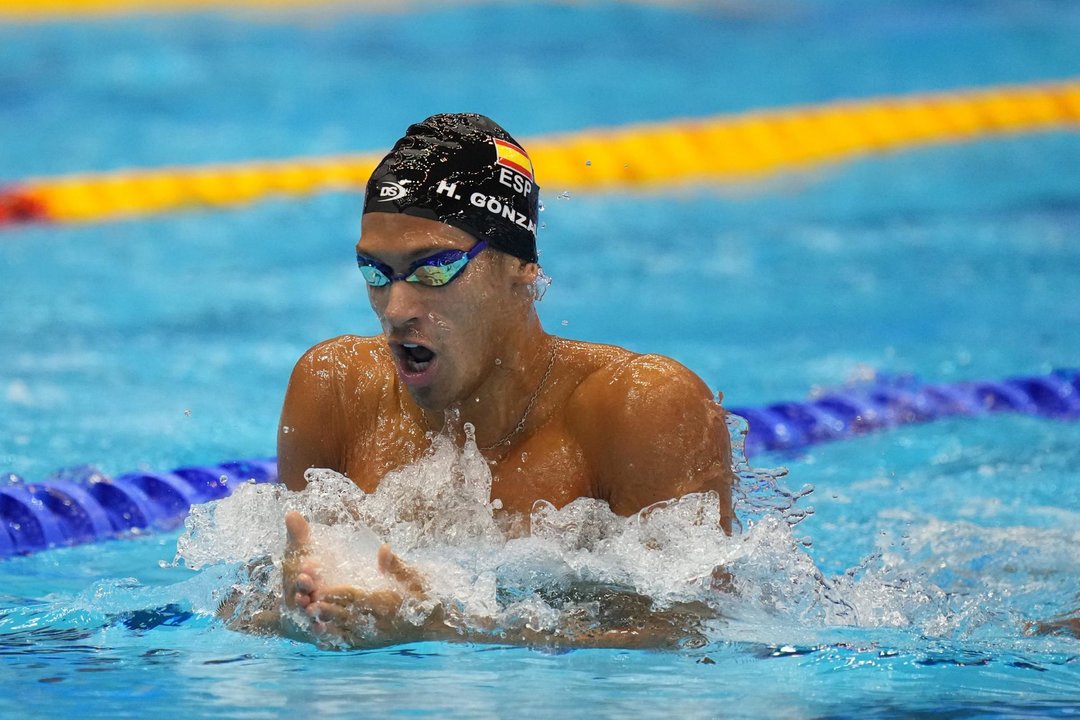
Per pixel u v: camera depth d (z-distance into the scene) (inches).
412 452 334.3
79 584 396.8
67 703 269.7
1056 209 1043.9
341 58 1515.7
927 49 1592.0
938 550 430.6
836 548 432.5
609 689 276.5
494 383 324.8
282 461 350.9
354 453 342.6
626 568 318.0
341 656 299.3
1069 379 678.5
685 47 1605.6
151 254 922.1
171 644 313.0
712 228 1011.9
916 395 657.0
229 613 332.2
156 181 1072.2
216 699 270.5
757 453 586.6
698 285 863.1
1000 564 414.9
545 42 1615.4
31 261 898.1
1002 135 1295.5
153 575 410.0
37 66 1427.2
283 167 1117.7
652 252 945.5
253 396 636.7
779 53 1578.5
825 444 602.5
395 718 257.3
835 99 1363.2
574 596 320.5
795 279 874.1
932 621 335.9
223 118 1257.4
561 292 841.5
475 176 309.6
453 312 306.3
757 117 1293.1
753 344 736.3
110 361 690.2
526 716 258.5
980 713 269.6
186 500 494.6
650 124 1262.3
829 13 1800.0
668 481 316.8
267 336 740.7
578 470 325.1
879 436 615.2
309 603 298.2
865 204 1075.3
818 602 336.2
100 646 313.6
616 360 329.7
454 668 289.9
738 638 313.0
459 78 1433.3
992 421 636.1
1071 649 319.0
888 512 479.2
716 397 335.3
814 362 706.2
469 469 326.6
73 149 1146.7
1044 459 564.1
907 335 756.0
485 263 309.3
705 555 316.8
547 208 1059.9
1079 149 1240.2
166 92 1349.7
